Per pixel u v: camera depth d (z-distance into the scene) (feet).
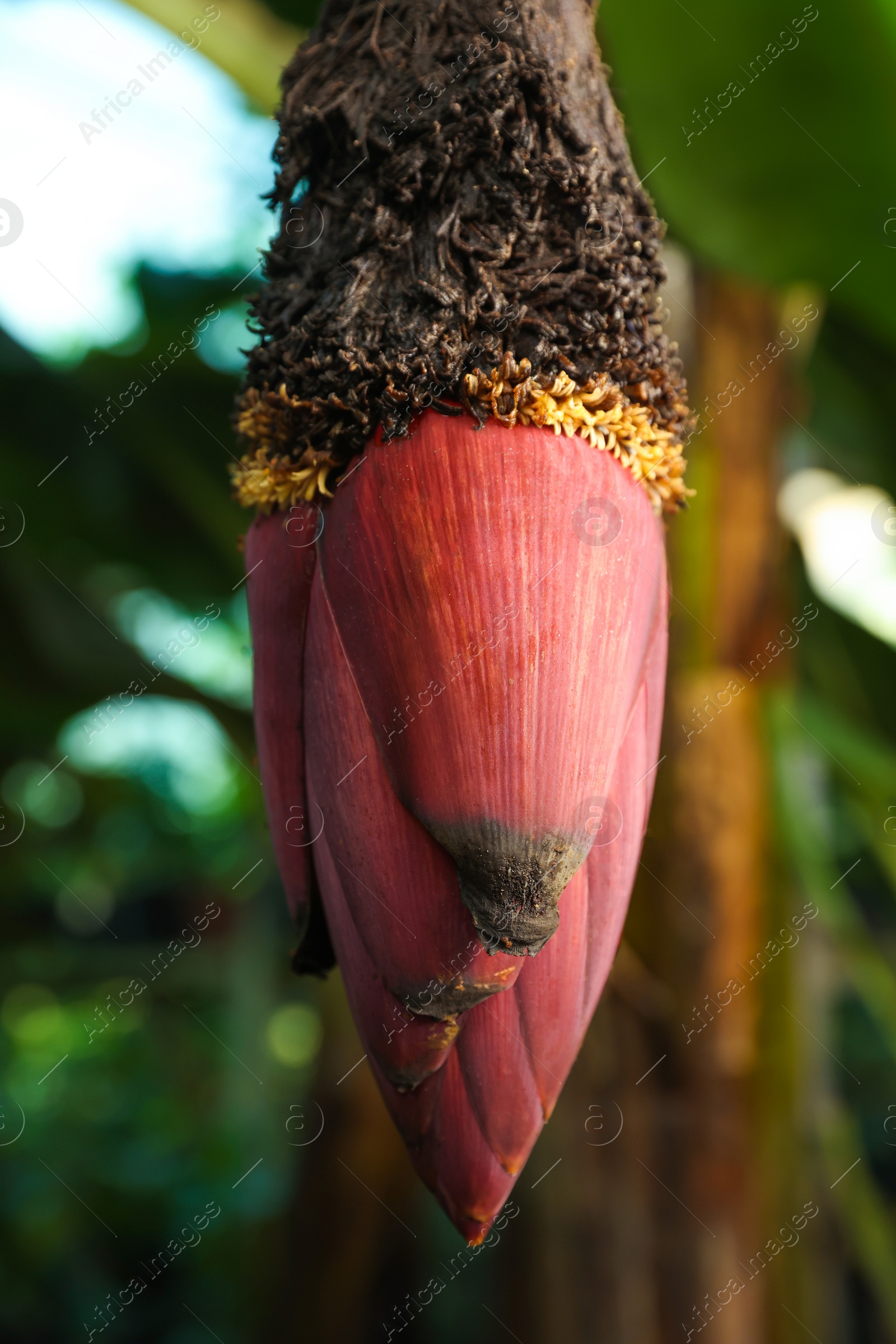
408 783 1.83
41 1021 18.29
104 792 10.91
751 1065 3.82
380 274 1.90
